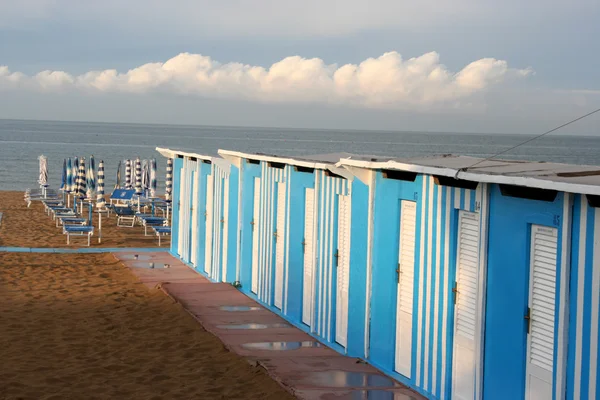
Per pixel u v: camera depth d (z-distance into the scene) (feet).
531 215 21.70
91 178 94.48
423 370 27.14
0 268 55.57
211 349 33.12
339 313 34.30
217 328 36.76
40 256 62.28
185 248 61.87
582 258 19.84
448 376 25.68
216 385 27.84
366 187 31.37
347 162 30.58
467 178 22.13
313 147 527.40
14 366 30.42
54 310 41.93
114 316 40.32
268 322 38.75
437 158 29.89
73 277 53.11
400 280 29.12
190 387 27.63
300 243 38.81
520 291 22.18
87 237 75.97
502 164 25.84
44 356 32.24
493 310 23.43
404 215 28.99
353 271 32.42
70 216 88.28
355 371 29.43
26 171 213.46
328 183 35.55
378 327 30.42
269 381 27.73
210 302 43.14
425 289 27.22
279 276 41.45
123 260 60.95
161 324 38.24
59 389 27.61
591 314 19.48
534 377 21.72
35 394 26.89
